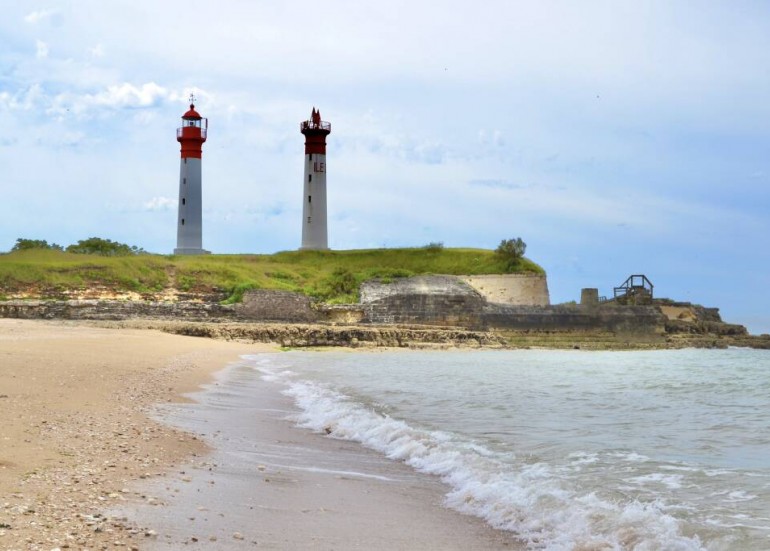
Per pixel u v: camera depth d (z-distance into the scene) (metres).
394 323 80.12
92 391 21.98
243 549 9.10
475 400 26.09
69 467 12.02
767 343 91.31
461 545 9.82
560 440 17.47
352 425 19.11
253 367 39.50
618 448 16.42
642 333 86.00
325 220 101.56
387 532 10.29
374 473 14.05
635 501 11.38
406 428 18.14
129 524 9.41
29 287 73.94
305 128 100.25
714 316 101.94
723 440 17.77
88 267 77.94
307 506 11.42
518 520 10.82
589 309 85.06
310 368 40.75
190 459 13.95
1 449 12.83
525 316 82.69
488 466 14.06
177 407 21.09
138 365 32.00
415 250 99.44
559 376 39.31
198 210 98.56
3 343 36.88
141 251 100.81
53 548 8.10
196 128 98.38
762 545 9.22
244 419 19.92
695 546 9.27
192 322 69.62
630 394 29.80
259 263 91.25
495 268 93.44
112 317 70.25
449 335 73.56
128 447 14.22
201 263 84.44
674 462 14.77
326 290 85.56
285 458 15.05
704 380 37.53
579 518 10.58
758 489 12.34
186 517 10.08
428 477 13.80
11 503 9.66
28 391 20.36
